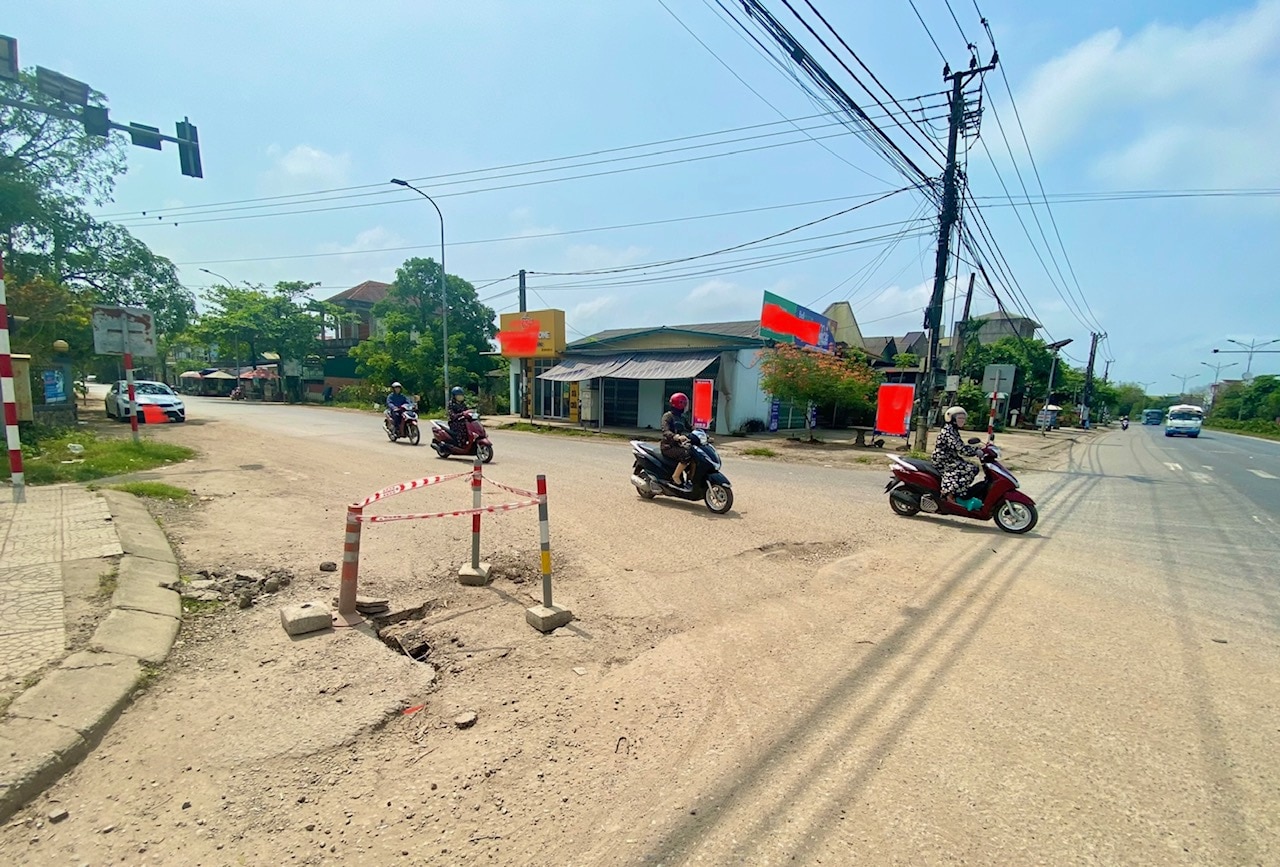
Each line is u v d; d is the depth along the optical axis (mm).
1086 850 2227
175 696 3135
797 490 10320
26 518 5945
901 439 21078
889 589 5238
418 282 36250
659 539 6691
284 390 44469
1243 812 2455
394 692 3254
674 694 3344
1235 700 3393
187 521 6488
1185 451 22938
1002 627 4406
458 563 5508
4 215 15555
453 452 12852
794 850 2193
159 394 20625
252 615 4191
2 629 3520
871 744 2893
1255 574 5879
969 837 2279
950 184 14180
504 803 2430
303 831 2240
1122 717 3186
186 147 10000
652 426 23328
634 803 2443
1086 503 9984
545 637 4066
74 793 2375
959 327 21812
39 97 14094
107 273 22891
